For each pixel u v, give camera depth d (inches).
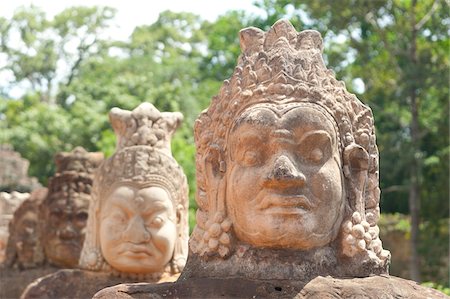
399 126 561.0
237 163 146.9
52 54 917.8
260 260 143.9
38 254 307.6
